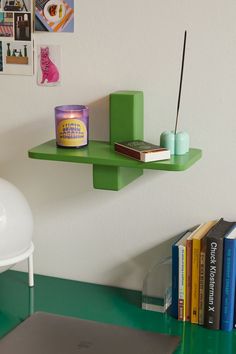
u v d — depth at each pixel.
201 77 1.41
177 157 1.35
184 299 1.41
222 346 1.32
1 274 1.68
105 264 1.61
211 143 1.44
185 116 1.45
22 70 1.56
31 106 1.58
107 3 1.45
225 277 1.35
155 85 1.46
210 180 1.46
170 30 1.42
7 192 1.45
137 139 1.44
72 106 1.46
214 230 1.38
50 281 1.64
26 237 1.47
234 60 1.38
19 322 1.41
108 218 1.58
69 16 1.49
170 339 1.32
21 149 1.62
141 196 1.53
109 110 1.47
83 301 1.52
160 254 1.55
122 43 1.46
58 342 1.30
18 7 1.53
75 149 1.42
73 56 1.51
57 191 1.61
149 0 1.42
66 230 1.63
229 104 1.41
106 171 1.40
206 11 1.38
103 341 1.31
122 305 1.50
